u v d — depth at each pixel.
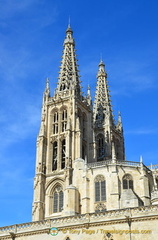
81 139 119.94
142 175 96.75
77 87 134.75
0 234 67.69
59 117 125.50
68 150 114.25
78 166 106.06
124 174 97.38
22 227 66.81
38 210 107.94
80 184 103.12
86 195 97.88
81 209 97.69
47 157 119.31
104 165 99.38
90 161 124.94
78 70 140.75
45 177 115.31
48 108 129.00
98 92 164.25
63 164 117.50
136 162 100.38
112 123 155.38
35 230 64.69
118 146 154.12
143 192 94.31
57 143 120.94
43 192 112.56
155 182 99.69
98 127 151.38
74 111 122.56
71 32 148.88
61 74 136.62
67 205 97.62
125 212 59.19
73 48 145.50
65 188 102.25
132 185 96.75
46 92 131.50
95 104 160.88
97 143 149.12
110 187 95.81
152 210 57.34
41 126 123.94
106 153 143.12
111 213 60.22
